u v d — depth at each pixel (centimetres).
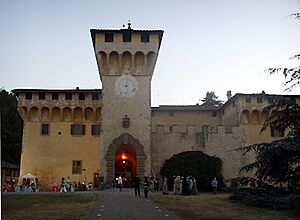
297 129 2495
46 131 5550
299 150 2306
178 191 3650
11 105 7325
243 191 2764
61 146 5503
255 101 5575
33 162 5419
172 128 5459
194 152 5209
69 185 4791
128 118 4978
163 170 5166
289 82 2306
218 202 2748
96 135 5569
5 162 6366
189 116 6638
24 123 5562
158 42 5209
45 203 2542
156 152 5356
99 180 4762
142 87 5097
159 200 2783
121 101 5047
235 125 5712
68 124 5597
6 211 2089
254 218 1895
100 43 5122
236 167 5334
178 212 2056
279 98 2614
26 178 5181
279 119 2639
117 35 5166
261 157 2400
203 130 5462
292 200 2195
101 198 2869
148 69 5162
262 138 5481
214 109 6669
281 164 2427
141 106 5038
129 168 5547
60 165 5428
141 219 1727
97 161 5459
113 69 5144
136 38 5162
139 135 4931
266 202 2405
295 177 2458
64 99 5634
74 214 1900
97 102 5622
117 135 4928
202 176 4909
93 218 1739
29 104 5584
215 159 5159
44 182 5356
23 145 5475
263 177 2684
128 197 3014
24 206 2362
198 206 2458
